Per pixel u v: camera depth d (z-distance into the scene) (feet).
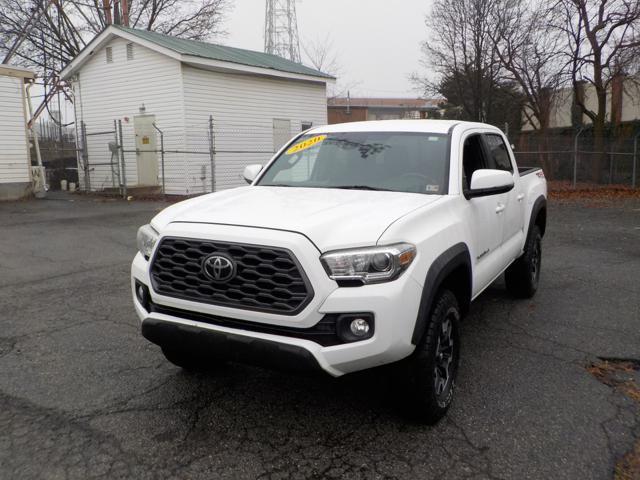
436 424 11.62
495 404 12.52
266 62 70.64
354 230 10.26
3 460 10.20
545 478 9.83
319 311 9.68
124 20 88.38
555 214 47.62
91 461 10.21
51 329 17.26
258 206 11.68
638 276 24.52
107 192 62.85
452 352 12.10
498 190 13.65
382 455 10.50
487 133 17.57
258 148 68.54
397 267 10.00
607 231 37.81
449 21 90.94
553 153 72.08
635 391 13.29
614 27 69.62
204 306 10.47
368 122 17.03
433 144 14.70
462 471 10.02
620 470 10.08
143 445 10.77
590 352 15.66
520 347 16.01
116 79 64.85
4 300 20.47
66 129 98.99
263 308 9.93
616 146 71.77
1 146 55.36
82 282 23.12
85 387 13.24
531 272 20.52
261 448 10.71
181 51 57.67
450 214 12.50
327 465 10.17
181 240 10.80
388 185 13.89
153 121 62.44
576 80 74.54
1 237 34.19
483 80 91.30
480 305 20.13
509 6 82.58
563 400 12.75
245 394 12.96
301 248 9.75
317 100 76.38
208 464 10.17
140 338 16.53
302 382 13.61
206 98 61.93
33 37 94.02
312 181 14.88
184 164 60.70
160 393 12.96
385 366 10.96
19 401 12.50
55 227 38.37
